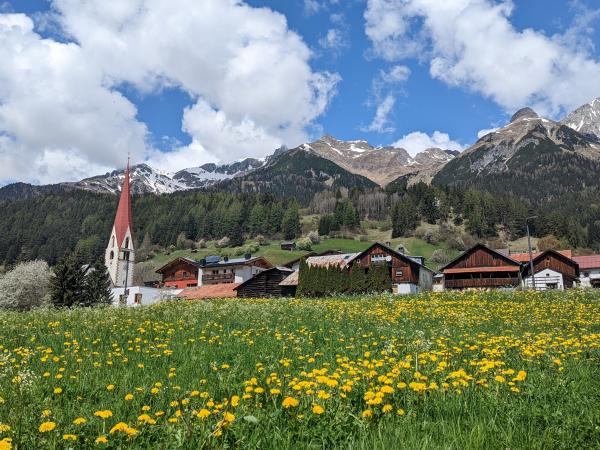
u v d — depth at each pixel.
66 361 10.23
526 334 13.70
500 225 172.38
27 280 71.56
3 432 5.16
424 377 7.03
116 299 69.62
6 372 8.62
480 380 7.20
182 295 71.19
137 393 7.39
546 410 6.13
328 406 5.88
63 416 6.17
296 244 143.38
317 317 19.00
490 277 70.12
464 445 4.89
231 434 5.06
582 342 12.14
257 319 17.72
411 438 4.98
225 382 7.93
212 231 189.38
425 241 153.50
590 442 5.09
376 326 16.20
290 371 8.92
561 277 66.75
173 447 4.69
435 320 19.00
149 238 189.12
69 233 199.25
